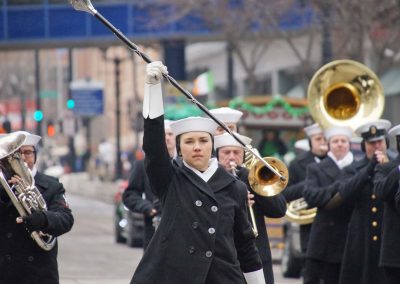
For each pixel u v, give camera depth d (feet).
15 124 377.71
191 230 45.98
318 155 80.38
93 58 449.48
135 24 210.18
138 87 418.10
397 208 57.82
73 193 283.38
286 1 167.73
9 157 51.52
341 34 147.43
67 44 219.82
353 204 67.77
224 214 46.47
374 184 62.34
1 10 216.13
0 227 53.98
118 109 271.69
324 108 79.77
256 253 48.29
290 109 145.59
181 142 47.09
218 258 46.14
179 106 162.71
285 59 263.70
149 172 46.42
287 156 129.29
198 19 204.44
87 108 304.09
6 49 229.04
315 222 69.87
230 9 181.06
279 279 97.25
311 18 166.91
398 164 62.59
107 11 211.00
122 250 124.26
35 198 52.47
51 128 312.91
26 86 452.76
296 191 74.90
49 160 332.60
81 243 133.80
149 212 70.23
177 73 214.48
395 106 223.10
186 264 45.73
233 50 220.84
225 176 47.16
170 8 197.26
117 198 133.59
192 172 46.80
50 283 54.54
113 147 403.95
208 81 213.66
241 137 59.47
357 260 65.41
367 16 142.00
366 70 79.10
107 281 92.68
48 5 214.69
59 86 457.27
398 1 142.00
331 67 79.15
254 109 145.79
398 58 196.54
